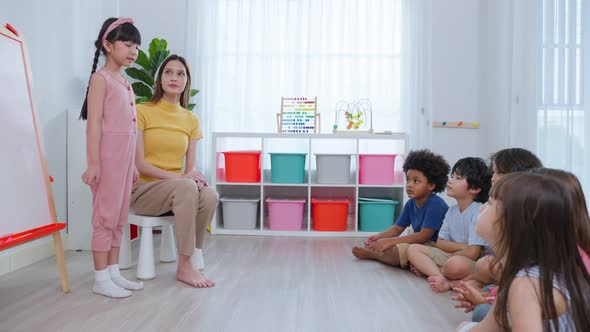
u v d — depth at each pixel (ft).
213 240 9.90
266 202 11.26
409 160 7.91
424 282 6.89
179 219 6.61
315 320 5.28
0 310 5.50
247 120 12.14
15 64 6.12
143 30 12.32
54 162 8.56
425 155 7.86
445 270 6.57
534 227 2.76
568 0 10.69
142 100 10.69
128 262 7.50
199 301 5.89
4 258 7.12
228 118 12.27
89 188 8.77
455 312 5.58
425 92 12.05
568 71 10.73
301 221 10.70
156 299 5.95
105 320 5.19
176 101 7.73
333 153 11.38
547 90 10.80
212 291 6.31
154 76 10.96
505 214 2.86
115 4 11.91
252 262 8.00
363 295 6.23
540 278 2.71
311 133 10.48
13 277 6.93
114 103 6.06
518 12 10.85
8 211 5.65
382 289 6.51
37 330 4.89
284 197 12.16
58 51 8.92
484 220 3.16
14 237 5.56
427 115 12.07
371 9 12.20
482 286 5.82
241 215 10.60
